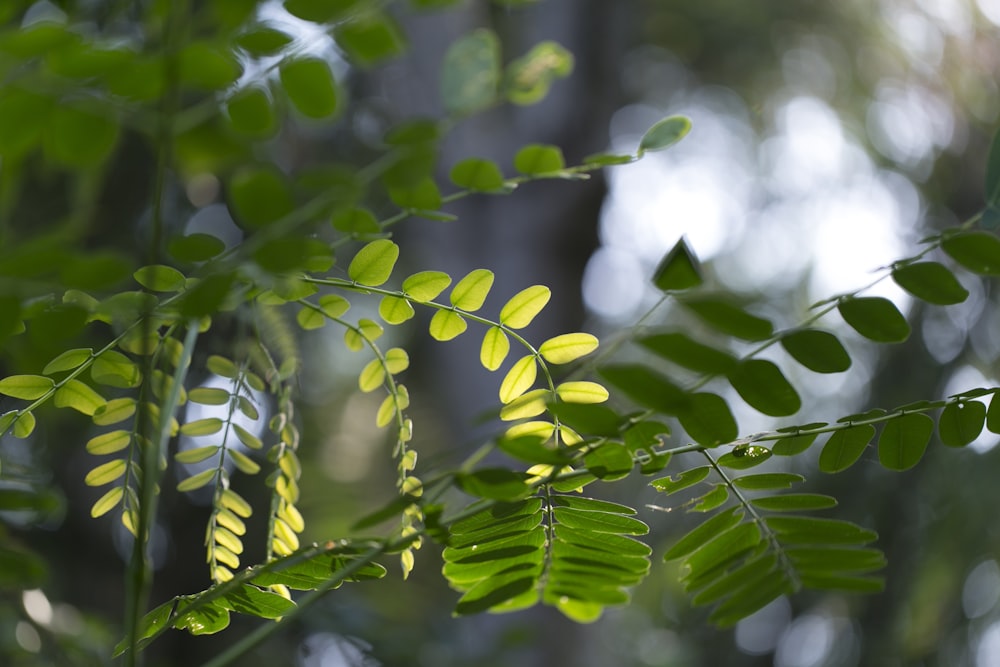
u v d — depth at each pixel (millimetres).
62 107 1096
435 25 4098
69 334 1162
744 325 1136
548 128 4605
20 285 1108
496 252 4582
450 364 4457
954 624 3211
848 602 3693
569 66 1224
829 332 1184
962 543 3207
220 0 1102
